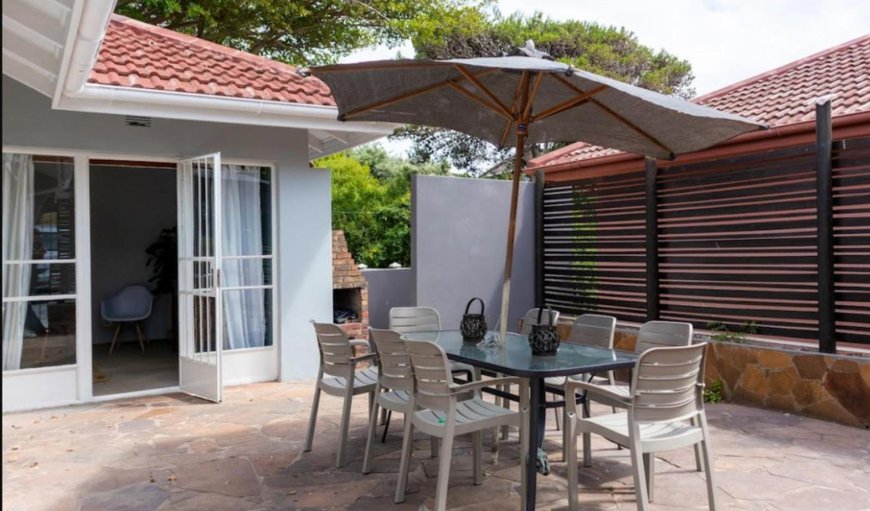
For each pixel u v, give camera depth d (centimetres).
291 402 600
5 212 570
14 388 572
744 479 393
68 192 599
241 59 718
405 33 1382
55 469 423
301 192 702
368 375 469
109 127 608
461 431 340
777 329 595
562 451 454
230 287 671
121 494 379
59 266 594
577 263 806
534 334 388
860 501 358
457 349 412
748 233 619
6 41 454
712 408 575
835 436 481
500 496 372
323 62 1490
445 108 498
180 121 643
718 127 430
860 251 527
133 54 621
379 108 480
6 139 562
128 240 980
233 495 376
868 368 499
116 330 929
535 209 851
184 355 651
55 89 506
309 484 392
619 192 751
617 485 389
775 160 596
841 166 536
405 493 375
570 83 419
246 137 673
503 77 440
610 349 414
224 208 670
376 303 916
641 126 457
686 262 676
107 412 571
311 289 708
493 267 838
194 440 485
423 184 779
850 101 563
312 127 646
